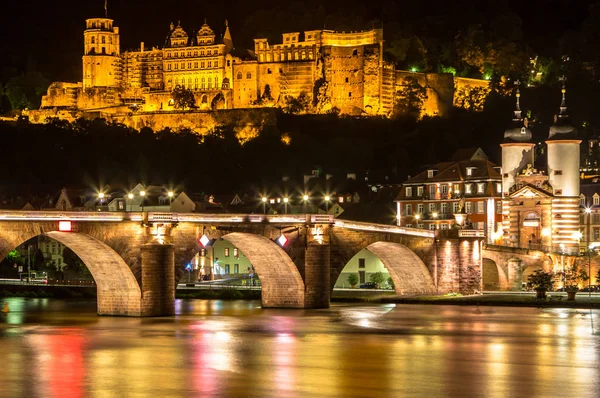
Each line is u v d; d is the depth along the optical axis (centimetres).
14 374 14400
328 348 16788
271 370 14725
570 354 16225
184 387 13500
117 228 19900
